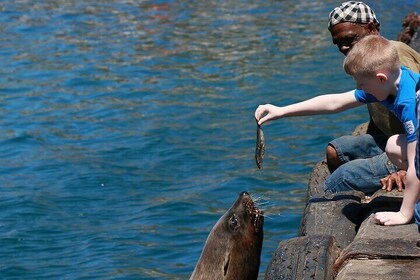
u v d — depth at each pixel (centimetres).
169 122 1773
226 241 682
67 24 2861
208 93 1988
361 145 886
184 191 1388
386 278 627
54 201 1363
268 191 1363
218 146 1612
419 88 688
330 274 662
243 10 3011
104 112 1872
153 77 2155
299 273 657
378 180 824
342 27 831
